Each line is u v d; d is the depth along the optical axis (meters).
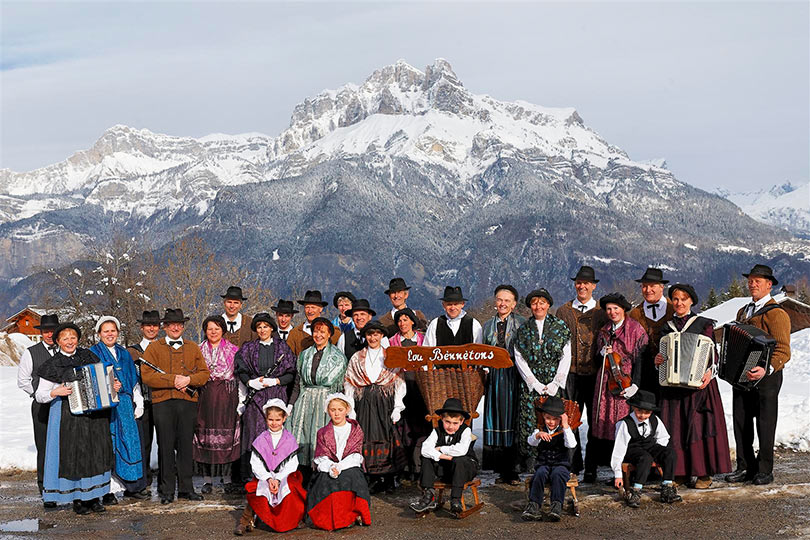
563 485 7.76
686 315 8.71
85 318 38.16
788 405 11.69
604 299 8.82
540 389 8.63
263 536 7.60
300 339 9.93
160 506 8.68
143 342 9.57
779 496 8.36
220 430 9.14
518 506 8.18
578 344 9.16
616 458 8.12
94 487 8.35
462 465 7.96
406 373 9.20
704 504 8.14
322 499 7.76
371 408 8.86
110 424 8.77
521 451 8.81
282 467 7.88
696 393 8.59
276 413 7.96
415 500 8.75
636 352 8.71
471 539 7.27
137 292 38.53
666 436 8.17
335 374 8.87
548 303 8.79
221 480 9.94
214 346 9.31
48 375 8.35
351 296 10.55
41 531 7.77
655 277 9.06
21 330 50.94
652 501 8.29
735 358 8.58
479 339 9.21
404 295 9.97
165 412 8.92
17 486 9.76
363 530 7.67
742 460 9.05
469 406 8.63
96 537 7.55
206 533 7.70
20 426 12.76
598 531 7.38
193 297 39.44
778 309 8.82
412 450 9.14
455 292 9.16
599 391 8.82
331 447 7.96
